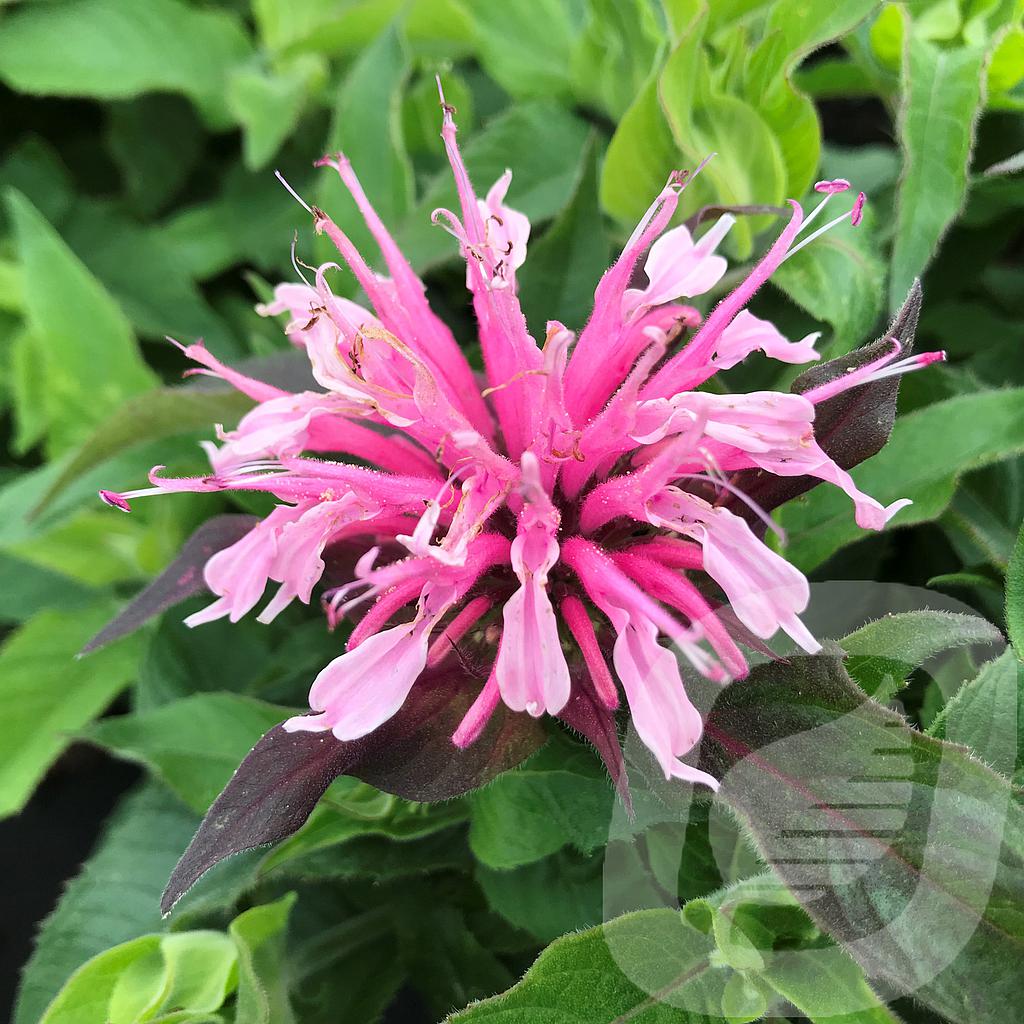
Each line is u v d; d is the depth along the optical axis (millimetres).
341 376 103
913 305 96
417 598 102
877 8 121
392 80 156
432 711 99
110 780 231
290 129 193
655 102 130
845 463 100
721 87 131
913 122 123
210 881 122
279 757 92
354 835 121
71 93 193
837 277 127
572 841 107
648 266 108
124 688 202
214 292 216
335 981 136
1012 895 80
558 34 172
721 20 133
